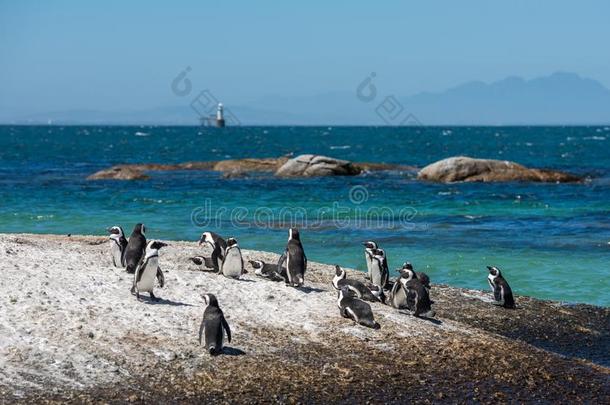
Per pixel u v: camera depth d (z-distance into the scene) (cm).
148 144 16012
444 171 6209
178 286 1927
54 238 2764
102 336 1582
